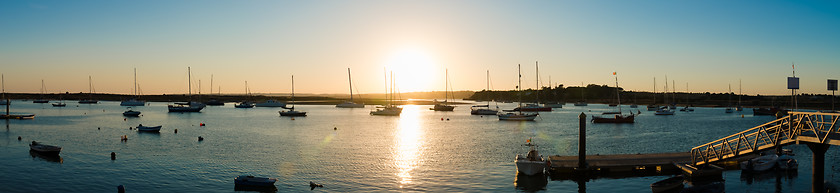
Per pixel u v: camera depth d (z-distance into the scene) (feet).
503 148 211.61
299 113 472.85
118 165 161.79
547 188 131.23
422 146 218.18
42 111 563.48
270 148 208.85
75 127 318.45
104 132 281.33
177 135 266.77
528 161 144.05
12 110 588.91
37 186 131.85
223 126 339.98
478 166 162.20
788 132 111.24
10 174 146.51
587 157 159.33
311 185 131.64
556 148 217.36
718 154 136.15
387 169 157.38
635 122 402.11
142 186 132.16
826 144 102.32
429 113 561.43
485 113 513.04
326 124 364.17
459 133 288.10
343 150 203.00
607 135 280.31
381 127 334.65
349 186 133.18
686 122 404.16
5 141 229.25
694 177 135.85
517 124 370.94
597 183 135.64
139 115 486.38
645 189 129.59
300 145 221.05
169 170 153.58
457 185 134.51
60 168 156.15
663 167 146.10
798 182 136.05
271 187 130.41
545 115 533.55
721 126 356.38
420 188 131.13
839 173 148.15
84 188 130.21
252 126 340.80
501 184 135.54
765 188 130.11
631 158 156.66
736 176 142.51
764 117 493.36
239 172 151.53
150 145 217.36
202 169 155.63
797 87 168.96
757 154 160.25
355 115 503.20
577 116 507.30
